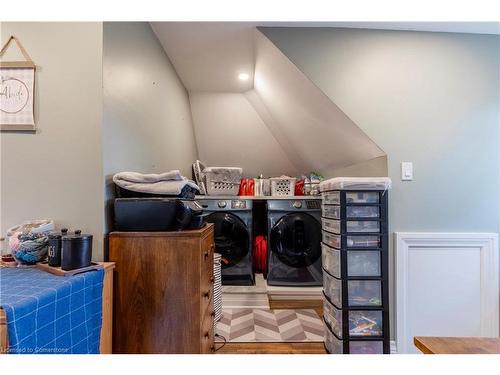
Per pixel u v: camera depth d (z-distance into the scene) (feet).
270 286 9.62
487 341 2.76
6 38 4.44
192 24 6.44
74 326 3.22
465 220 6.34
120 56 5.05
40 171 4.42
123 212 4.34
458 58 6.41
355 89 6.45
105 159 4.49
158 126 7.11
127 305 4.20
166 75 7.77
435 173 6.37
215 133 11.60
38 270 3.69
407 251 6.29
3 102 4.42
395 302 6.23
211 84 9.76
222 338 6.75
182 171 9.57
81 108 4.42
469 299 6.26
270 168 12.60
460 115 6.40
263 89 9.32
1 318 2.43
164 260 4.23
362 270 5.57
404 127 6.41
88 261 3.72
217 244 9.83
